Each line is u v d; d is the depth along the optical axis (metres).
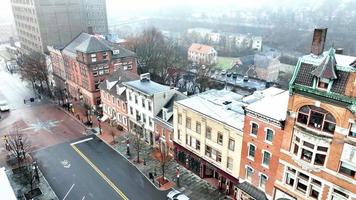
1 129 62.41
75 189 42.84
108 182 44.31
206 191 41.97
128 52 77.81
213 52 133.38
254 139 35.12
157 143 52.97
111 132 59.22
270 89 45.50
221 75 95.81
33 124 64.81
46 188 43.03
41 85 86.69
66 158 50.84
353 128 26.70
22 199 40.34
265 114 33.00
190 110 42.94
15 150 50.00
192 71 99.81
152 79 90.44
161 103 51.00
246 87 82.94
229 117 40.03
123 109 59.53
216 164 41.69
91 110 70.38
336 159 28.34
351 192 28.11
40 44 107.31
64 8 108.06
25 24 115.25
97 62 70.00
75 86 79.81
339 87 26.55
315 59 28.73
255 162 35.97
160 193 41.75
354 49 122.50
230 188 41.09
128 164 48.94
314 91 27.91
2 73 110.94
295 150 31.27
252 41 166.62
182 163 48.28
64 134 59.78
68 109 72.56
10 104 77.94
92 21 131.62
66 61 81.00
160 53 100.06
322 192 30.22
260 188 36.53
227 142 38.81
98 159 50.50
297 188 32.44
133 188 42.88
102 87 65.81
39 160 50.16
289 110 30.45
